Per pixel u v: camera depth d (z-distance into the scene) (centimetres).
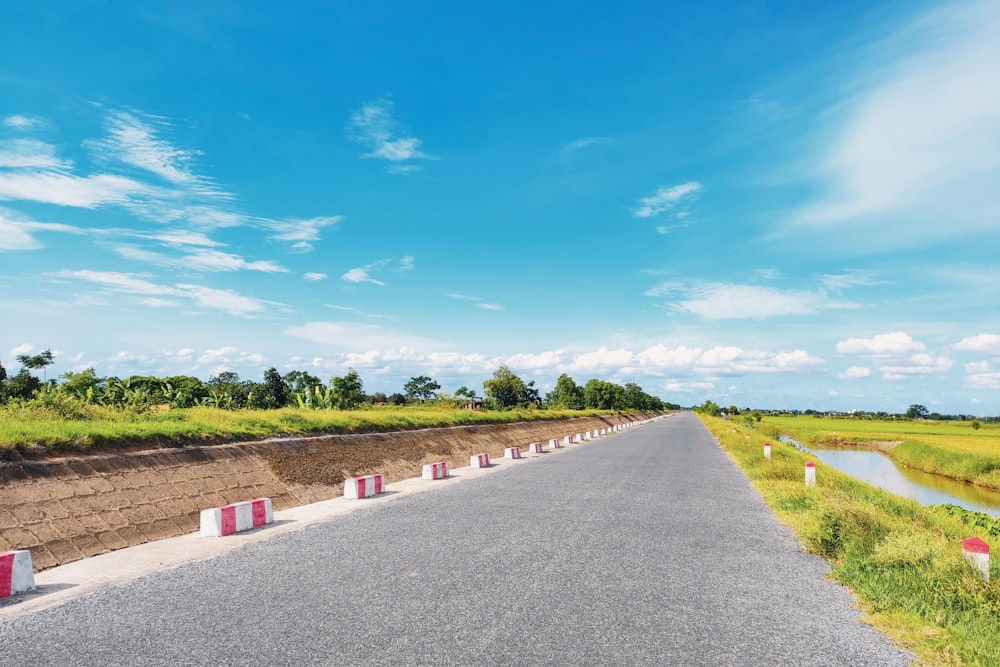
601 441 3900
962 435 6531
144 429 1412
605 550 848
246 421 1922
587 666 457
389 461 2131
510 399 7256
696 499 1393
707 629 547
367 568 734
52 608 586
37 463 1037
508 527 1003
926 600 632
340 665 449
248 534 950
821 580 726
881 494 1650
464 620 552
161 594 630
